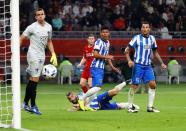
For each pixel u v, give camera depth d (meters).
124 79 61.44
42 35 32.44
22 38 32.53
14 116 26.91
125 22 76.56
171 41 73.31
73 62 72.19
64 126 27.47
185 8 78.94
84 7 77.00
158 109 37.12
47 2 76.75
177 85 66.00
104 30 36.50
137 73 34.75
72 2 77.69
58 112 34.50
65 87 61.44
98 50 36.38
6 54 35.34
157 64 71.94
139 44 34.72
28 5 75.88
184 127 27.38
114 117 31.39
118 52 72.00
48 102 43.25
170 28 77.00
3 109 34.03
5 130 26.03
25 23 74.69
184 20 77.62
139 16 76.44
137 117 31.41
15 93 26.94
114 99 46.38
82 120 29.91
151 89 34.84
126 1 77.88
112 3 77.69
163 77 72.06
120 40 72.19
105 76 68.25
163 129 26.67
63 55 71.44
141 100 45.62
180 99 46.59
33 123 28.58
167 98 47.56
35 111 32.69
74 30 75.50
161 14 77.62
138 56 34.75
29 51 32.56
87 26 75.88
